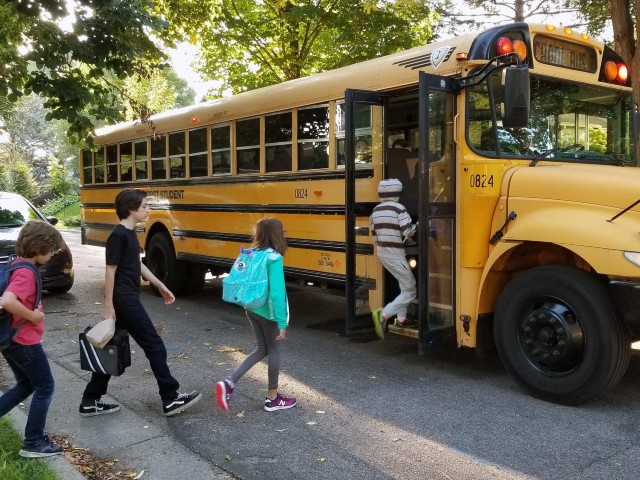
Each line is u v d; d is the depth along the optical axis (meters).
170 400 4.51
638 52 8.57
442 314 5.21
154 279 4.62
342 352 6.30
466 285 5.18
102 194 11.27
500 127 5.16
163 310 8.65
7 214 9.59
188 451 3.88
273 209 7.32
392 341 6.74
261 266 4.36
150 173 9.88
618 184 4.36
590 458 3.71
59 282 9.38
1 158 41.34
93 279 11.80
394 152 6.27
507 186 4.99
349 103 5.77
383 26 13.20
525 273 4.78
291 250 7.09
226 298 4.42
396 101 6.35
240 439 4.10
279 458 3.79
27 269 3.60
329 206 6.52
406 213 5.52
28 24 7.82
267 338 4.55
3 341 3.50
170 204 9.36
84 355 4.30
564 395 4.54
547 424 4.25
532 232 4.65
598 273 4.40
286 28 14.12
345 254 6.16
